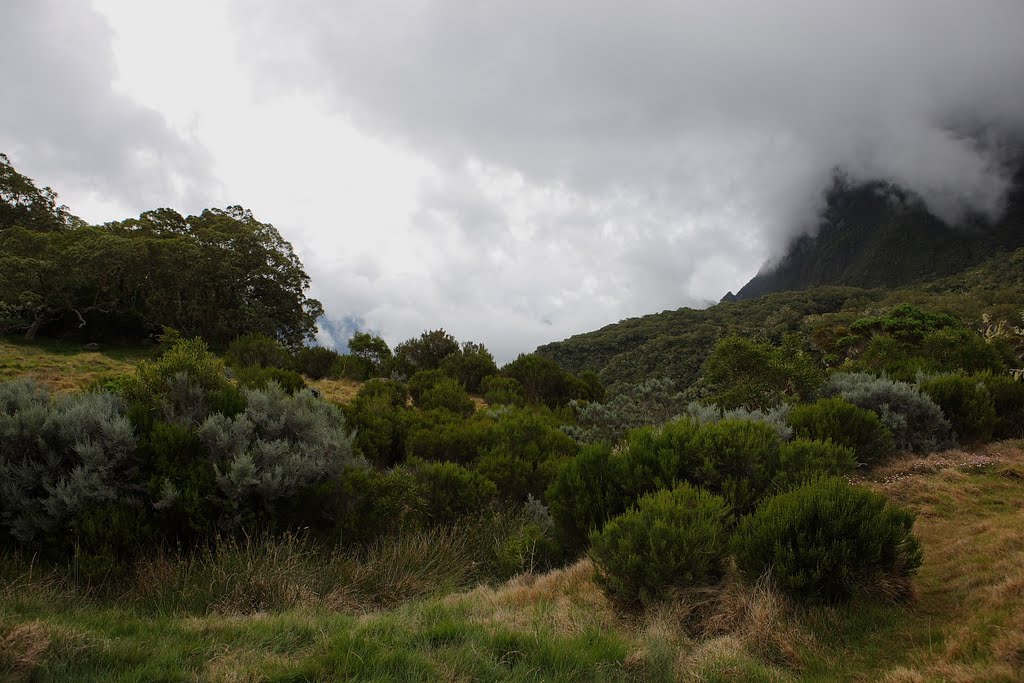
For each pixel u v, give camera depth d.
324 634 3.47
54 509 4.62
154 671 2.89
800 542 3.91
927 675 2.83
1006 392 8.86
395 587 4.89
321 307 37.19
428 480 6.64
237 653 3.21
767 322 67.12
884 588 3.90
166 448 5.33
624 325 106.25
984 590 3.72
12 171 29.03
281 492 5.42
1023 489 6.06
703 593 4.07
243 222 34.59
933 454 7.62
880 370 11.92
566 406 13.70
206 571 4.63
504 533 6.08
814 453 5.85
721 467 5.72
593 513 5.62
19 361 15.96
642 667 3.19
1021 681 2.61
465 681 2.92
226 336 30.52
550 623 3.75
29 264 22.75
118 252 24.31
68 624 3.46
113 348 25.41
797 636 3.48
